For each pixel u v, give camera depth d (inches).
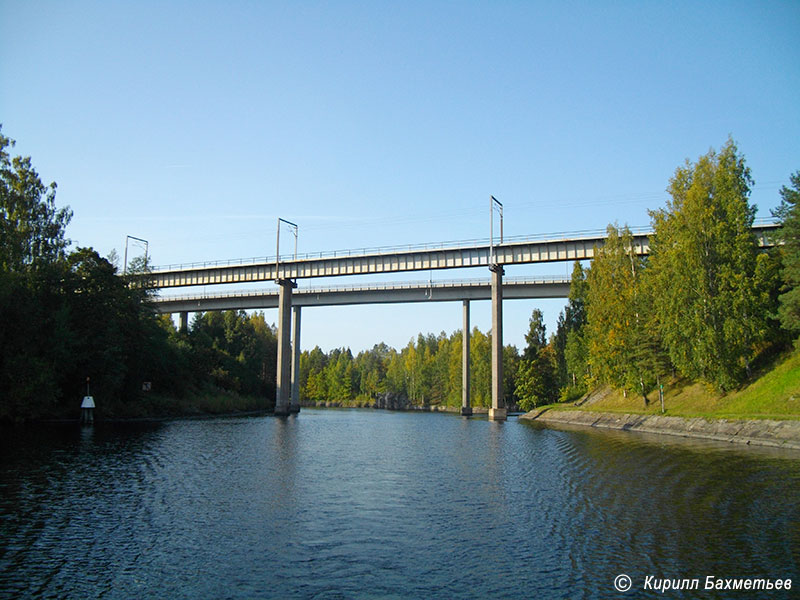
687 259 2512.3
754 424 2010.3
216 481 1229.1
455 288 4746.6
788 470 1318.9
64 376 2790.4
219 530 835.4
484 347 6555.1
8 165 2696.9
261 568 678.5
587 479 1246.3
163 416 3627.0
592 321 3427.7
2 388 2469.2
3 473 1262.3
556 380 4889.3
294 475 1328.7
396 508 983.6
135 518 893.8
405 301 4862.2
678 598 586.9
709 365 2437.3
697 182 2578.7
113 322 3058.6
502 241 4037.9
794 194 2110.0
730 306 2415.1
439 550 747.4
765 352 2522.1
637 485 1159.6
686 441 2063.2
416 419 4259.4
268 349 6717.5
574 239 3767.2
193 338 5083.7
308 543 776.3
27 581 628.4
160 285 5036.9
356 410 6806.1
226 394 4854.8
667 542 767.1
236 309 5324.8
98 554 721.6
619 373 3230.8
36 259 2709.2
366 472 1387.8
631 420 2822.3
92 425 2682.1
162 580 637.3
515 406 6294.3
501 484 1214.3
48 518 883.4
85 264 3031.5
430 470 1425.9
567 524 866.8
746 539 775.7
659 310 2709.2
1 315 2388.0
